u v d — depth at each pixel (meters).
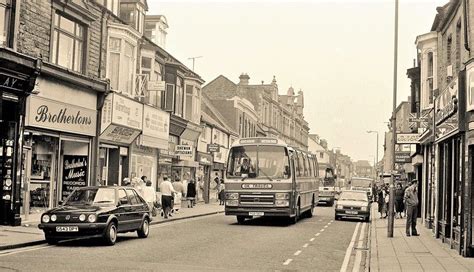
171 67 34.88
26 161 19.95
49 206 21.70
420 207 31.89
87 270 10.88
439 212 19.66
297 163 25.36
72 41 23.05
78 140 23.56
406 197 20.44
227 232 20.19
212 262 12.64
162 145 32.16
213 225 23.25
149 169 31.80
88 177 24.12
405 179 40.84
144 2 30.75
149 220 18.02
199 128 39.47
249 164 23.73
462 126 14.48
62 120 21.88
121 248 14.72
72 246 14.93
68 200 16.11
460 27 18.53
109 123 25.02
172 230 20.47
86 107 23.75
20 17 19.09
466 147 14.23
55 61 21.69
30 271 10.55
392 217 19.78
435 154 20.48
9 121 18.53
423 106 26.56
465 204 14.21
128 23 28.91
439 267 12.48
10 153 18.48
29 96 19.56
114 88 26.34
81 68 23.77
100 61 25.16
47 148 21.58
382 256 14.43
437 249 16.06
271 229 22.08
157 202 27.81
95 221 14.68
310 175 29.97
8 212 18.38
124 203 16.33
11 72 17.80
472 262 13.32
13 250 13.66
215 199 45.81
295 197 24.53
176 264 12.12
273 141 23.88
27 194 19.78
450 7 19.09
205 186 43.78
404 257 14.25
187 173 39.16
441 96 18.50
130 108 27.14
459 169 15.59
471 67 13.74
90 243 15.70
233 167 23.91
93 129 24.41
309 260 13.73
